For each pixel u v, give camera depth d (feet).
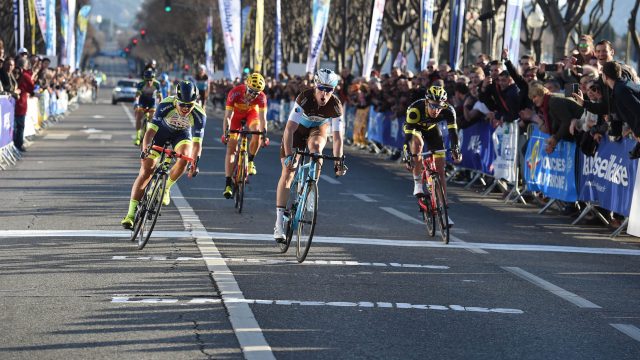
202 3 344.49
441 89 38.55
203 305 25.02
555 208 53.36
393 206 50.70
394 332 22.91
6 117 68.08
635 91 39.75
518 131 55.93
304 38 245.45
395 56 159.63
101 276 28.58
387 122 86.28
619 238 42.34
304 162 35.17
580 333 23.67
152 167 35.14
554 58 110.11
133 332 22.02
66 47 180.34
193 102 34.81
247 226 40.70
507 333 23.32
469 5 163.63
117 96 238.89
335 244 36.70
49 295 25.79
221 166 71.20
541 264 34.17
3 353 20.04
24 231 37.11
